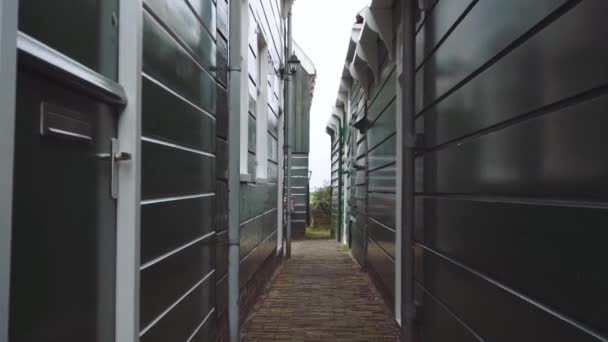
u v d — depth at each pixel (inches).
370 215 227.0
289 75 309.0
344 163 417.7
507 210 54.4
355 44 223.3
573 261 40.3
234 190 109.7
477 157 65.1
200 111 88.1
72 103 41.8
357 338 137.7
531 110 48.4
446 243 80.2
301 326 148.8
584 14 38.9
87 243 45.5
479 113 64.1
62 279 40.5
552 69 44.3
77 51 43.0
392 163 156.5
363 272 250.4
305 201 481.7
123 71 53.0
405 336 100.3
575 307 39.9
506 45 54.4
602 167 36.6
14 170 33.2
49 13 37.8
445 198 81.1
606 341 35.0
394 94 152.4
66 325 41.3
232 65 110.6
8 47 30.1
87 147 45.2
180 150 73.9
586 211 38.4
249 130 153.5
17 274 33.8
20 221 34.0
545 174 45.7
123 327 52.4
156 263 61.6
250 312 161.5
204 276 90.8
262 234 190.9
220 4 109.5
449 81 78.5
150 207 59.4
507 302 54.1
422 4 96.0
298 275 241.8
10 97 30.4
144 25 57.1
